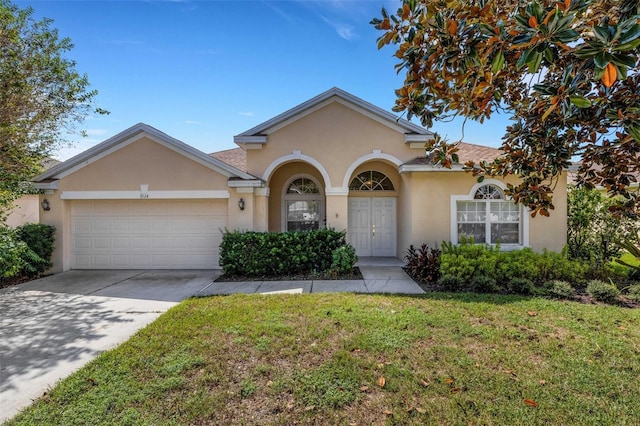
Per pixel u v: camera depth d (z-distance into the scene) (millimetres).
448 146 4613
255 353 4688
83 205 11508
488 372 4090
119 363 4438
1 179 9492
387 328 5488
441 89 3494
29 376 4270
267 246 10180
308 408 3457
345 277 9867
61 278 10148
